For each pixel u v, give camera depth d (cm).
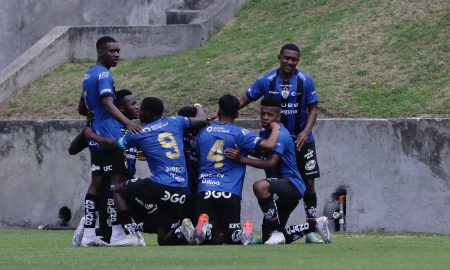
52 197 3631
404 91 3516
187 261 1788
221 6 4509
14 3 4734
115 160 2308
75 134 3597
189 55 4247
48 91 4134
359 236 2820
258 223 3312
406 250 2067
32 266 1744
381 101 3478
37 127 3650
